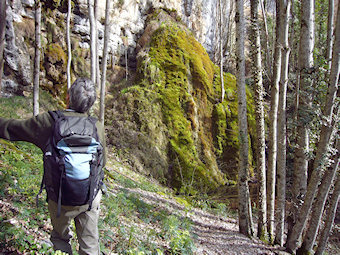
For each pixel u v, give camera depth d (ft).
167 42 55.77
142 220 19.60
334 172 19.42
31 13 44.24
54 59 45.85
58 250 7.30
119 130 44.45
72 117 7.04
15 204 12.16
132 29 60.54
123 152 42.06
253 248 21.83
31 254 8.98
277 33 24.03
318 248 21.16
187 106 49.80
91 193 6.95
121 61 58.44
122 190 25.40
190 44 58.29
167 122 47.47
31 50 43.80
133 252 12.25
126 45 59.16
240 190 24.81
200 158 47.80
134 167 40.93
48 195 6.89
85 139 6.81
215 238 22.44
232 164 49.70
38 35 24.56
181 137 46.65
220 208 35.68
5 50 40.29
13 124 6.76
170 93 49.80
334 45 17.76
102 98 34.53
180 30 58.44
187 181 42.98
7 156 19.04
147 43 57.26
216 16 81.25
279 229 24.23
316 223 20.54
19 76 41.81
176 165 44.01
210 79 57.00
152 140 44.60
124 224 16.28
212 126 52.31
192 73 53.88
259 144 24.88
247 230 24.90
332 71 17.92
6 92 40.45
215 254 18.53
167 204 29.17
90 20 33.37
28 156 21.84
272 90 24.21
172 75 52.08
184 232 15.51
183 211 28.66
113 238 13.52
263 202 25.05
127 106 47.14
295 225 21.76
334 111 18.94
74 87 7.40
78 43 51.37
